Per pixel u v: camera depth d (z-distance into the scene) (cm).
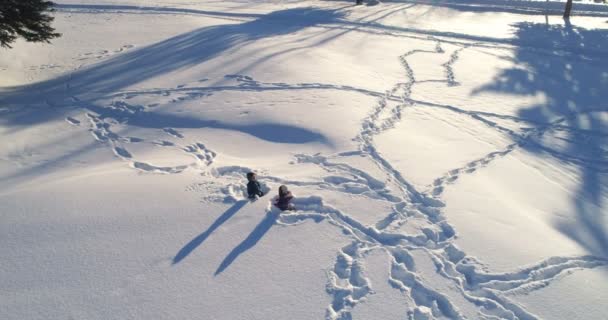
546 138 1288
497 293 631
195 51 2105
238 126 1259
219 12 3253
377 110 1405
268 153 1098
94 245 700
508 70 1981
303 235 745
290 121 1269
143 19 2923
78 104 1471
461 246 731
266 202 834
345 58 2055
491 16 3372
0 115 1359
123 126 1284
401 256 716
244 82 1647
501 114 1453
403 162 1037
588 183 1038
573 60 2180
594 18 3278
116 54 2114
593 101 1609
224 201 835
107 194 845
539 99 1612
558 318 585
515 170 1059
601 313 593
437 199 873
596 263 704
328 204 842
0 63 1919
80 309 579
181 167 989
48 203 809
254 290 620
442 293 630
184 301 597
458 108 1484
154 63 1925
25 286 615
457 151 1138
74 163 1034
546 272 675
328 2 3928
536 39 2583
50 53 2130
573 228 823
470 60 2145
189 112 1366
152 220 768
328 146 1120
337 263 683
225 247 707
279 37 2455
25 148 1117
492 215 822
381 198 876
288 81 1652
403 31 2773
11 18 1529
